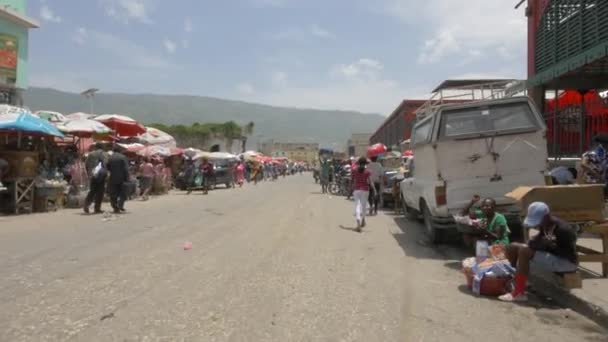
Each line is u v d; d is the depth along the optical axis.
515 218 8.60
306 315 5.21
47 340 4.34
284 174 66.44
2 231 10.75
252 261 7.86
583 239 9.08
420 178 10.88
